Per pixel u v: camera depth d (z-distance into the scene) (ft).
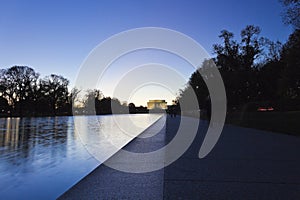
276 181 16.63
